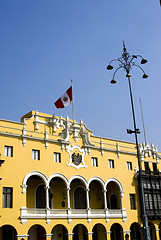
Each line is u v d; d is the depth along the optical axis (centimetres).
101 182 4734
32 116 4359
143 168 5475
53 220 3975
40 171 4062
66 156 4406
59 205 4453
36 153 4134
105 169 4862
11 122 4028
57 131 4569
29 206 4147
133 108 2736
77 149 4584
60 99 4675
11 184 3756
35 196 4247
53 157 4266
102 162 4862
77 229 4766
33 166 4019
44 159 4156
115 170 5003
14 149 3916
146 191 5244
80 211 4300
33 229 4244
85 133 4747
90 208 4812
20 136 4003
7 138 3897
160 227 5603
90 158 4719
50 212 3984
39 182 4347
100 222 4478
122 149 5244
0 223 3534
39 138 4162
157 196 5384
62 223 4056
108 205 5134
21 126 4112
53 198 4419
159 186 5488
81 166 4544
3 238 3925
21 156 3950
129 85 2775
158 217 5212
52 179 4484
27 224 3734
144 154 5584
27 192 4194
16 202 3734
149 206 5191
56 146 4347
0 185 3656
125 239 4706
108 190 5197
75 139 4597
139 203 5125
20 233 3656
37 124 4359
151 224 5328
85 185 4506
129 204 4991
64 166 4338
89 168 4644
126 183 5081
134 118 2719
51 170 4178
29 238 4172
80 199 4791
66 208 4516
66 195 4553
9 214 3634
